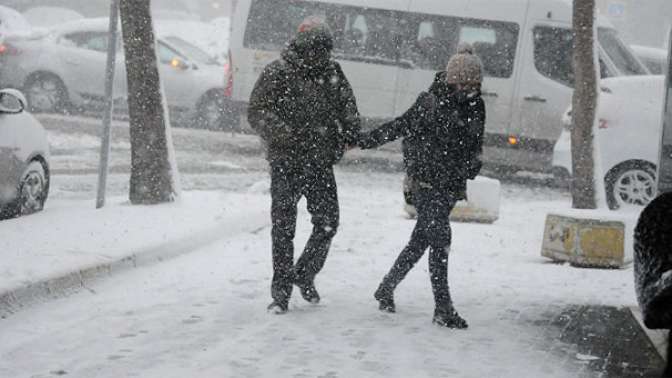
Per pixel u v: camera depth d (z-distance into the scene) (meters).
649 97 20.20
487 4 25.09
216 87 29.81
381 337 9.09
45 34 30.09
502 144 24.84
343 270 12.22
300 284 10.21
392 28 25.58
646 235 7.82
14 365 7.85
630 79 20.45
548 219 13.73
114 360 8.06
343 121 9.85
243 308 9.99
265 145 9.98
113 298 10.24
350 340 8.94
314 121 9.74
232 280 11.29
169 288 10.81
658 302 7.45
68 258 11.04
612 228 13.23
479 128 9.58
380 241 14.40
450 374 8.04
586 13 17.42
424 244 9.91
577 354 8.80
